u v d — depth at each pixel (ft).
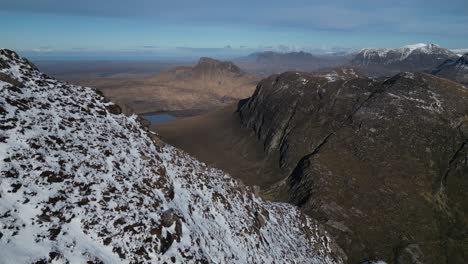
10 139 46.14
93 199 47.34
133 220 48.70
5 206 37.52
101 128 66.39
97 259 39.32
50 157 48.37
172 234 52.54
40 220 39.01
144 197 55.52
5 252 32.58
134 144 70.28
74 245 39.11
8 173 41.24
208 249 58.90
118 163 59.26
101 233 43.45
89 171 51.78
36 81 65.98
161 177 65.72
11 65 64.95
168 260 48.03
